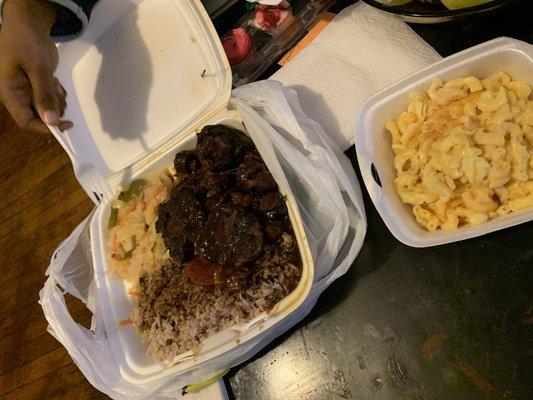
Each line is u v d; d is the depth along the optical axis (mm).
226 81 455
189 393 443
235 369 438
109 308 452
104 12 505
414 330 370
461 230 330
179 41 484
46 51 423
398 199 378
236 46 493
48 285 448
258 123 413
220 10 534
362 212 393
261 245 382
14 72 404
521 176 324
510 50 353
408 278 382
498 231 357
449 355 352
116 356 423
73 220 660
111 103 530
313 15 491
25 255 699
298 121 427
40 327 653
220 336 386
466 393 340
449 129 361
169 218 431
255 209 402
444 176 350
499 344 337
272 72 511
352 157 442
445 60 370
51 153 710
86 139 533
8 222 731
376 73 440
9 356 669
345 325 399
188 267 409
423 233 352
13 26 408
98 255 484
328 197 392
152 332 412
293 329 421
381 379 373
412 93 381
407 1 405
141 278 450
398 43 437
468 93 371
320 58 470
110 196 503
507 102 345
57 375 611
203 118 467
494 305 346
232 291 386
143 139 513
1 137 778
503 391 328
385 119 397
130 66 519
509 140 337
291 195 387
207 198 418
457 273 365
